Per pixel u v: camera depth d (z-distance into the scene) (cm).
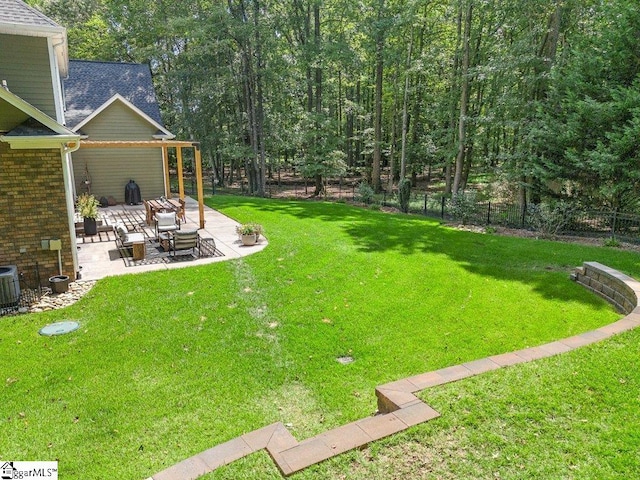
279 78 2344
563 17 1705
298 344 606
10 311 719
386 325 671
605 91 1344
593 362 438
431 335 638
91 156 1803
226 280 867
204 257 1034
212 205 1806
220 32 2102
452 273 926
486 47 2039
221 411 454
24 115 789
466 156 2486
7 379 509
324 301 764
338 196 2452
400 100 2725
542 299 784
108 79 1980
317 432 420
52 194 827
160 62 2808
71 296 786
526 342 617
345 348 596
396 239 1245
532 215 1416
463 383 402
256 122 2500
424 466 300
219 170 3206
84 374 523
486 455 310
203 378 518
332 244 1156
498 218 1534
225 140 2491
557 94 1462
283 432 349
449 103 2269
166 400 472
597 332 517
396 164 2914
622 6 1293
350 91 3466
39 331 641
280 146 2506
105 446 397
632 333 507
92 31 2833
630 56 1305
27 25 851
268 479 295
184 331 643
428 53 2136
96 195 1841
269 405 467
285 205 1883
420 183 3200
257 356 571
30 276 834
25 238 821
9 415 443
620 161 1262
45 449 392
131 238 1042
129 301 759
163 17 2517
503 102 1645
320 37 2344
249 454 321
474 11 2019
